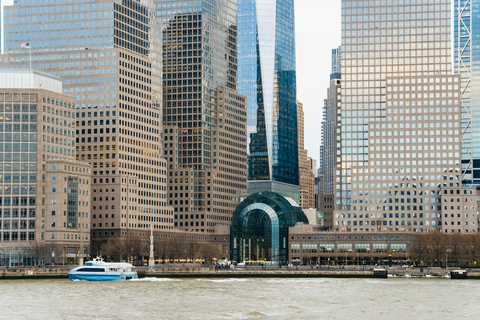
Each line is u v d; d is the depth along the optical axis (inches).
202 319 7593.5
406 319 7647.6
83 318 7637.8
